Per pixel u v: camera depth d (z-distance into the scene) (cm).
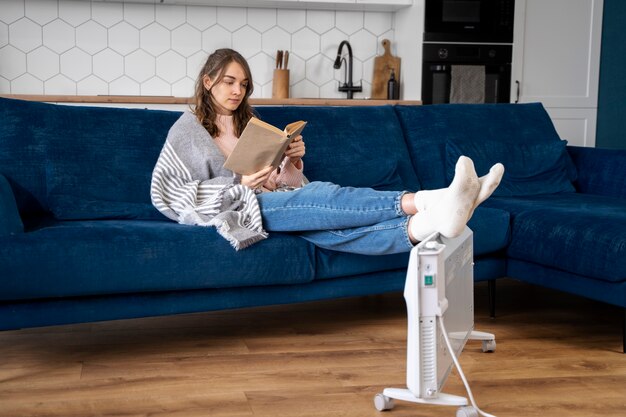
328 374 229
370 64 521
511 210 295
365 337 270
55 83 477
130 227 232
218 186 254
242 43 501
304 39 511
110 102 434
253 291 249
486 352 252
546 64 510
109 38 481
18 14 467
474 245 279
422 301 185
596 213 273
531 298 333
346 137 315
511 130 361
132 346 256
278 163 255
